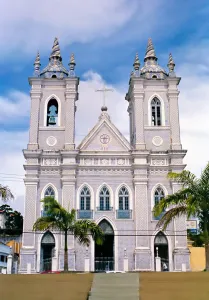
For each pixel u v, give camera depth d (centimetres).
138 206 4247
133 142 4753
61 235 4106
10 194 2553
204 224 2820
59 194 4294
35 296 1702
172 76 4688
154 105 4675
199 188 2855
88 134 4500
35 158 4372
